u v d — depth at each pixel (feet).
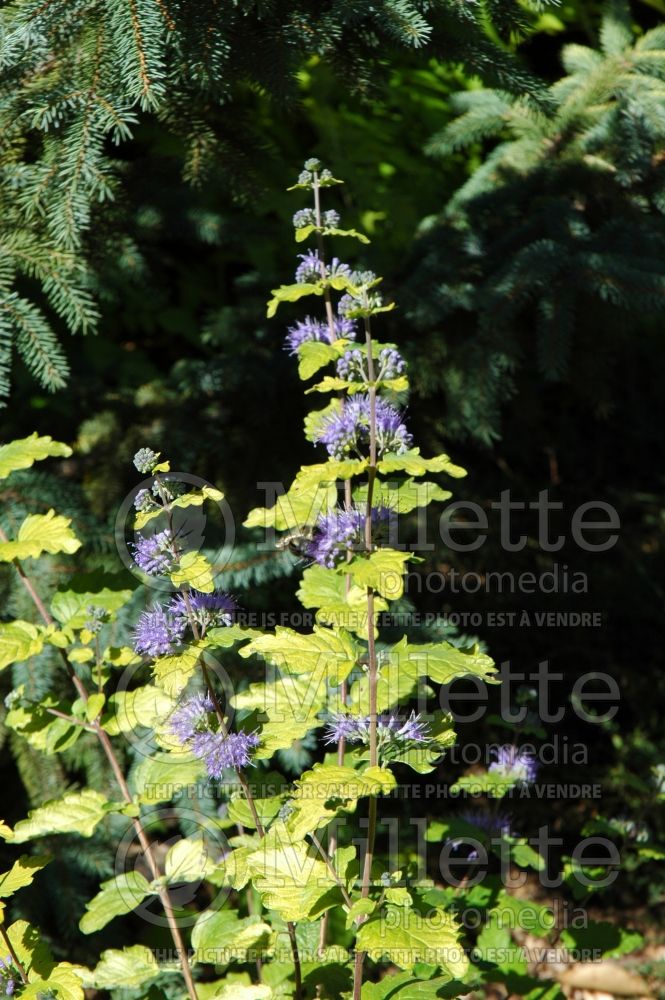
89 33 6.69
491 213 9.98
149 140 10.39
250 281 10.80
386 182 12.46
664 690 13.16
